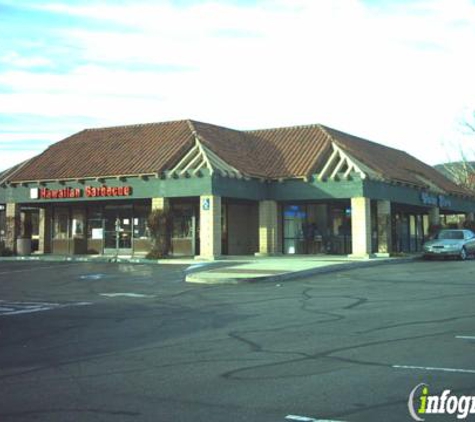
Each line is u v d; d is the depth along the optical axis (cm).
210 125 3562
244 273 2033
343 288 1692
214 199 2802
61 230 3494
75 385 715
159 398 652
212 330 1065
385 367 763
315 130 3534
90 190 3094
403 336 961
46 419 587
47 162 3381
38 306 1452
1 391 694
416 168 4231
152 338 1005
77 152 3428
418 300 1403
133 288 1825
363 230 2948
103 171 3078
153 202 2938
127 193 2997
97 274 2295
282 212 3325
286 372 752
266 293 1605
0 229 3694
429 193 3819
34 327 1144
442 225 4219
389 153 4216
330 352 859
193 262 2681
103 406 627
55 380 741
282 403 623
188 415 591
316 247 3353
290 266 2300
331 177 3025
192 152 3023
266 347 905
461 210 4444
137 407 621
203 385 700
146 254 3147
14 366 824
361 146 3741
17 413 608
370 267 2517
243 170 2975
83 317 1259
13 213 3312
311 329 1046
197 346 928
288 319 1162
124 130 3616
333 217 3369
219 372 761
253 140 3584
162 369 786
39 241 3703
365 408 601
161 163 2980
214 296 1567
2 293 1758
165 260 2786
